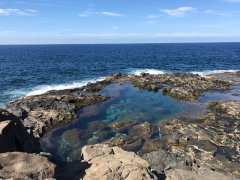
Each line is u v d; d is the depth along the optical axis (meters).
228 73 60.66
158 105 36.78
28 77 58.41
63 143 25.44
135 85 48.88
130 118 31.44
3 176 11.41
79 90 45.03
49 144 25.28
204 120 29.97
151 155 19.52
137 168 13.86
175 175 15.62
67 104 34.91
